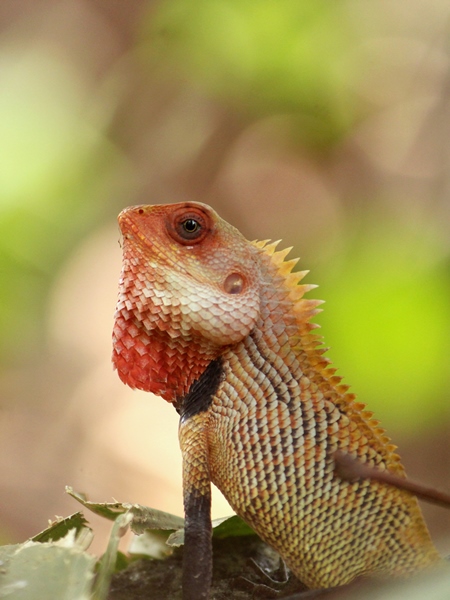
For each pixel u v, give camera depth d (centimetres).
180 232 458
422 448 1187
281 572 475
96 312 1565
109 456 1302
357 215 1647
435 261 1191
